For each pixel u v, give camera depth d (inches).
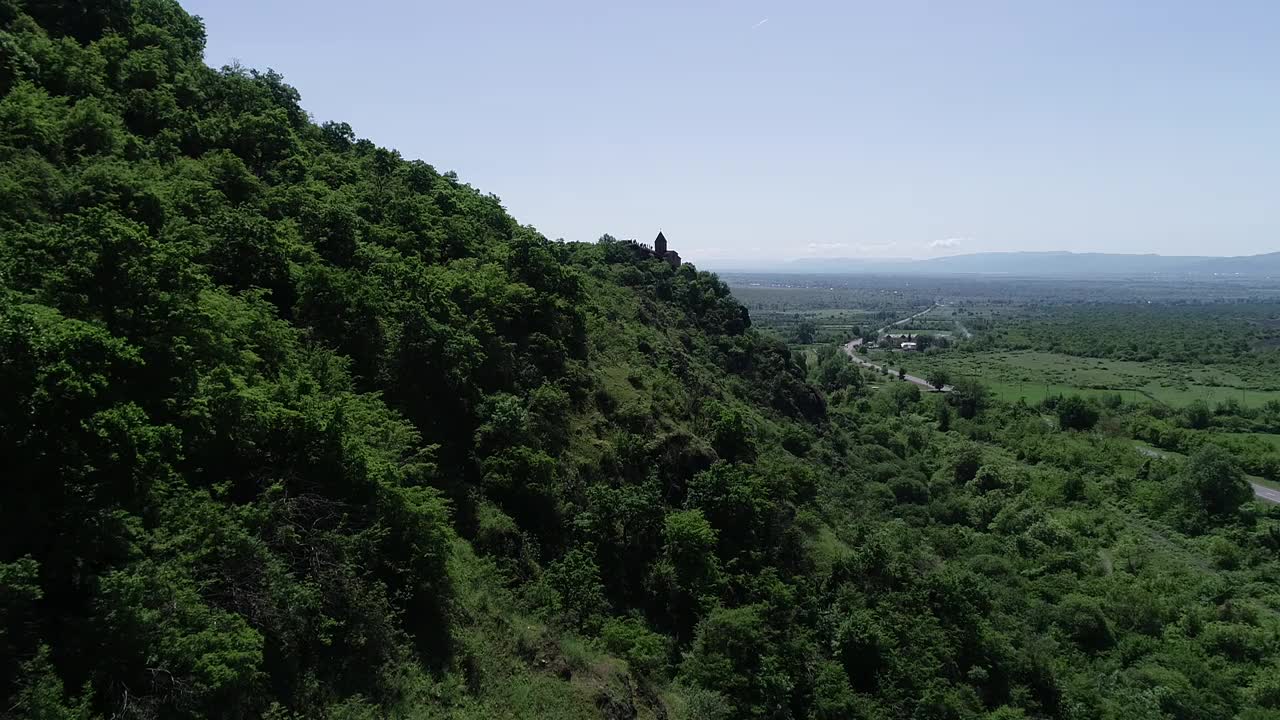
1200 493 2869.1
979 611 1825.8
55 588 562.6
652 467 1635.1
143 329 738.8
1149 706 1620.3
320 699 699.4
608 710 937.5
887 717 1364.4
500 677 895.7
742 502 1636.3
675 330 3031.5
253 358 918.4
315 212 1464.1
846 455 3154.5
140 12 1840.6
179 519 662.5
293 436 858.1
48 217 972.6
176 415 741.3
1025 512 2719.0
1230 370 6569.9
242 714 615.8
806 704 1318.9
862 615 1552.7
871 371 6422.2
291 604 709.9
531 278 1897.1
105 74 1503.4
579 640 1100.5
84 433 602.5
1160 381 5969.5
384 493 902.4
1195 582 2250.2
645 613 1333.7
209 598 661.9
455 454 1289.4
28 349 583.8
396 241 1675.7
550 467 1353.3
